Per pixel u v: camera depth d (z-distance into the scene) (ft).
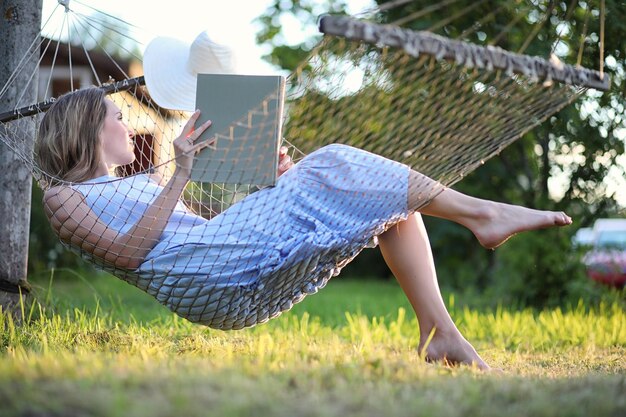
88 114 12.07
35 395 6.97
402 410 7.05
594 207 28.07
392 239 12.11
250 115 10.13
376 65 10.35
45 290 17.20
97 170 12.08
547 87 10.91
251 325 12.19
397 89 11.49
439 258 44.11
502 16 22.36
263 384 7.65
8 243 15.37
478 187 35.32
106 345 12.21
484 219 11.80
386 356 10.66
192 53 13.11
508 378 9.30
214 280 11.26
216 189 13.53
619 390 8.57
